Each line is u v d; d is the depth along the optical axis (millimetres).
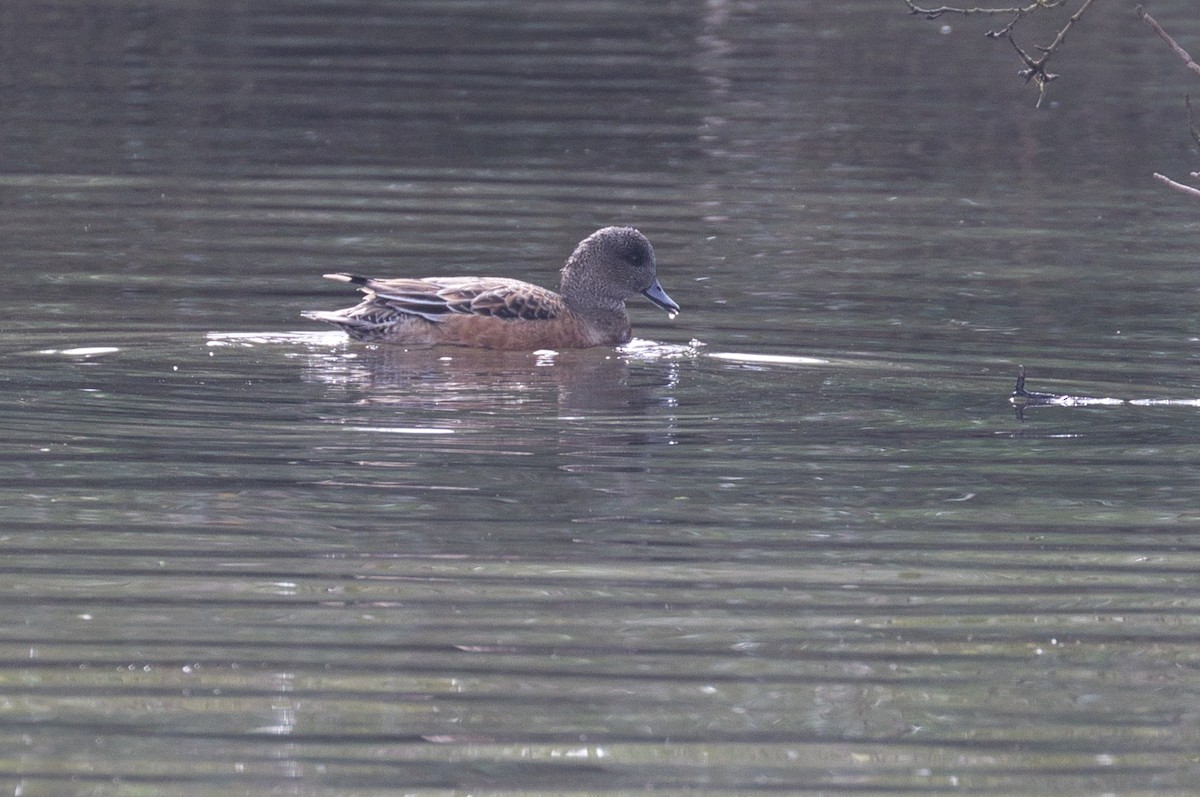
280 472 12266
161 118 27016
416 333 16312
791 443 13227
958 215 22344
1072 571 10773
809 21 37406
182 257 19281
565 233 21016
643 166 24734
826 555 10961
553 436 13281
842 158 25625
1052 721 8938
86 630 9695
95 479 12023
